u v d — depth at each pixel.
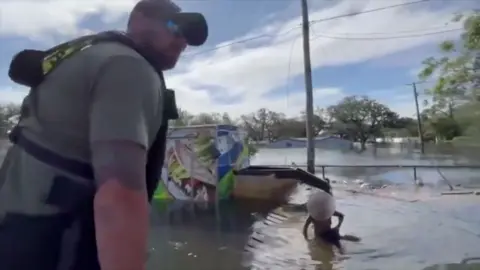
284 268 5.89
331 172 17.47
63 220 1.16
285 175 11.94
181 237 7.64
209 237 7.62
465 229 7.79
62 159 1.17
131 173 1.07
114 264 1.02
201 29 1.33
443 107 10.59
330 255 6.43
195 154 12.10
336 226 7.75
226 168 12.19
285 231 8.08
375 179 15.00
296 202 11.23
